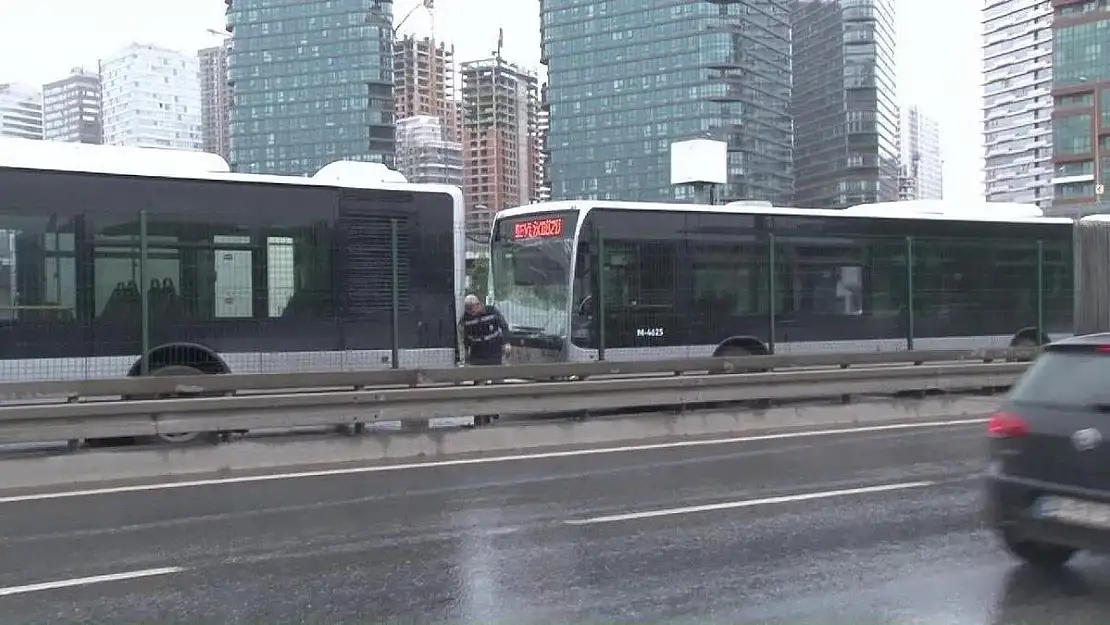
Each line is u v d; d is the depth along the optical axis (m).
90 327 10.98
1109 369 5.66
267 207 12.01
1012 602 5.47
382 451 10.57
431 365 12.88
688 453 10.89
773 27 95.44
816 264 16.02
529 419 12.12
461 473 9.68
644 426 12.02
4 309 10.62
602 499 8.41
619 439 11.84
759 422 12.75
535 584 5.91
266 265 11.95
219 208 11.73
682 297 14.91
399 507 8.10
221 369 11.63
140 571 6.23
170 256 11.45
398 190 12.76
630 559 6.46
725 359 13.38
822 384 13.17
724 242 15.31
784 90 97.62
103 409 9.29
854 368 14.78
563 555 6.57
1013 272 17.72
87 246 11.03
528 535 7.14
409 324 12.76
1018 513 5.82
